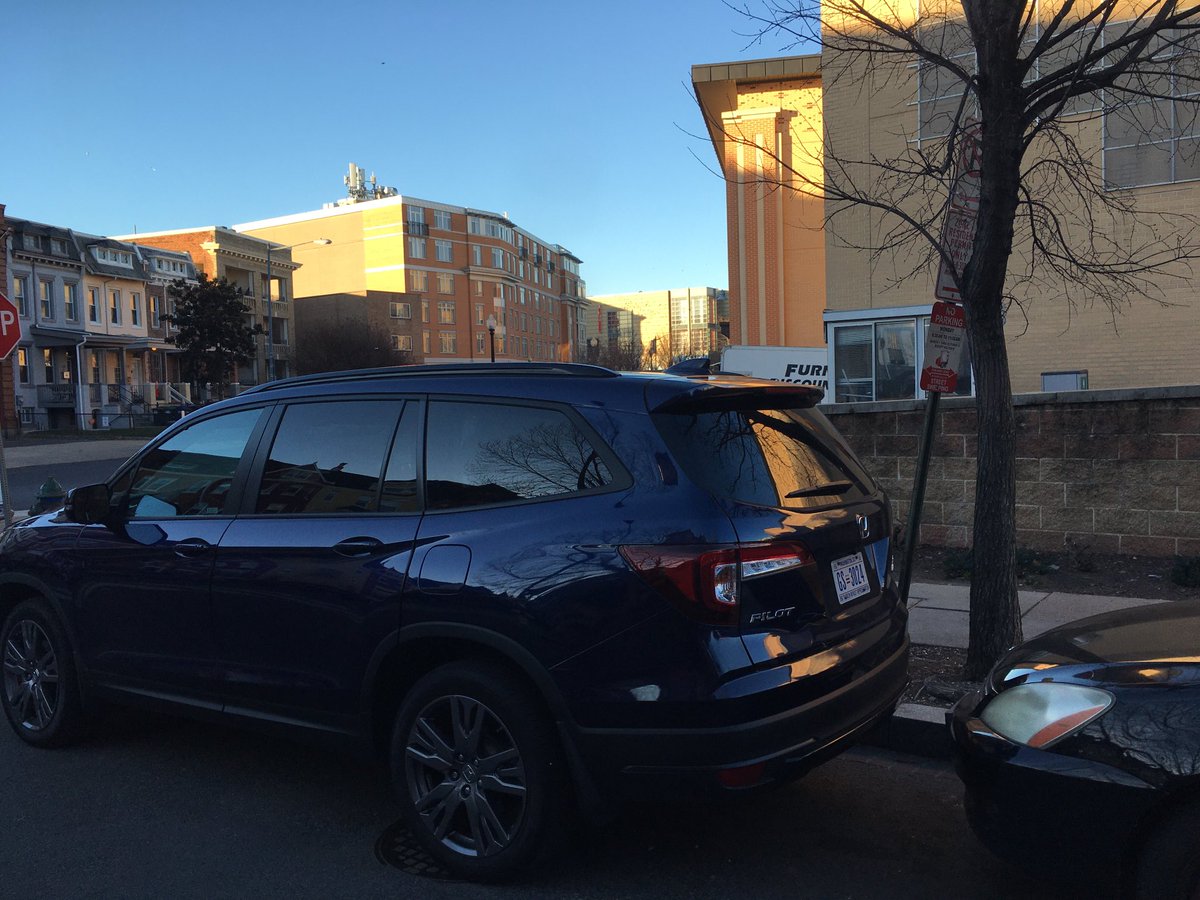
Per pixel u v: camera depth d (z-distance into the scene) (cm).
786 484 328
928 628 624
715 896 323
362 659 353
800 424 364
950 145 527
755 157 2525
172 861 355
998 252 475
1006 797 277
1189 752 247
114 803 411
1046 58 702
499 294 9675
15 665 495
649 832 374
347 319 6494
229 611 395
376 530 359
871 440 899
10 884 339
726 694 288
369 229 8825
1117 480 785
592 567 305
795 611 308
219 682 402
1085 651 297
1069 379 1492
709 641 290
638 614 296
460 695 333
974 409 849
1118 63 475
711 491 304
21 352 4256
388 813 398
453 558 333
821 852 354
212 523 412
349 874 343
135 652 435
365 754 362
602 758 303
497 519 333
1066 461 804
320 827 384
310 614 368
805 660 306
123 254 5034
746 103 2575
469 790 333
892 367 1659
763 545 301
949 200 514
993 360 497
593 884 333
